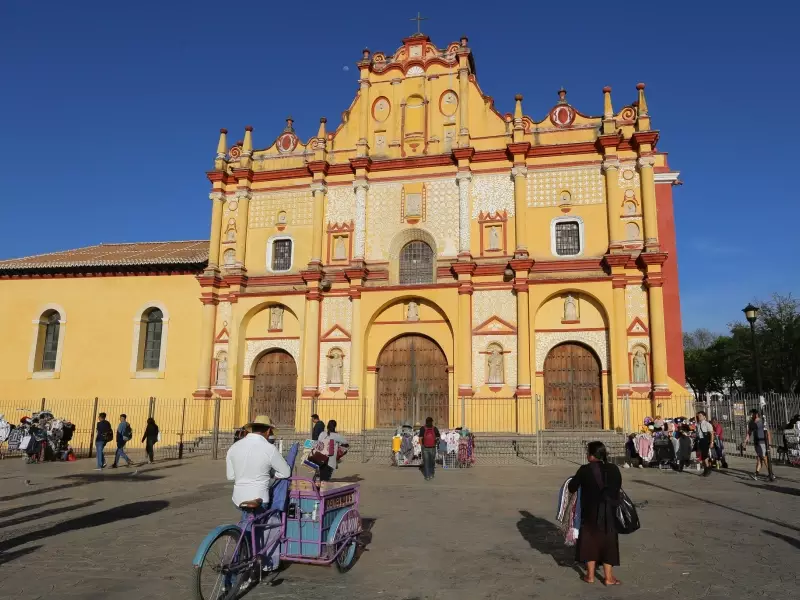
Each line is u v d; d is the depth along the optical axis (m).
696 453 20.41
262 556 7.99
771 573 8.26
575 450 24.25
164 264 31.31
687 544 9.89
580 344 27.64
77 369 31.73
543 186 28.94
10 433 27.59
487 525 11.51
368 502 14.13
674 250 28.20
